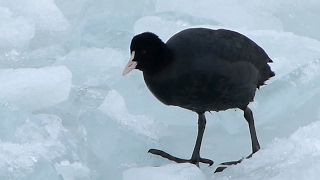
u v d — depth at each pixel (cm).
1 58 1338
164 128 1163
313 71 1216
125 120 1147
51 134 1068
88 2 1475
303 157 980
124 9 1477
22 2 1445
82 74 1273
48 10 1448
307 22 1477
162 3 1496
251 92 1068
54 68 1207
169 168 998
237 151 1127
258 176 975
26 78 1183
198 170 1000
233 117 1153
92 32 1382
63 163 1029
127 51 1332
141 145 1087
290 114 1198
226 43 1022
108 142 1092
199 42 1013
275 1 1485
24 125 1055
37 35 1419
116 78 1266
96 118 1117
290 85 1192
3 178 959
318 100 1212
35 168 974
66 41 1393
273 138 1140
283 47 1315
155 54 1004
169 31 1365
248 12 1472
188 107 1063
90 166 1060
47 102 1183
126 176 1001
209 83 1009
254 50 1064
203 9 1472
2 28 1359
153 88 1040
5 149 995
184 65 1002
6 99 1160
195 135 1169
